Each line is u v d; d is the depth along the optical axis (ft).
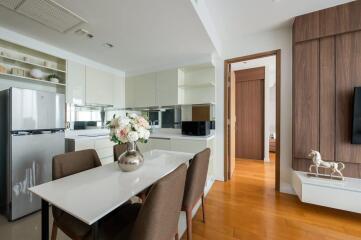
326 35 6.77
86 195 3.14
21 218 6.14
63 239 4.96
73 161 4.62
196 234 5.30
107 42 7.98
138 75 12.05
